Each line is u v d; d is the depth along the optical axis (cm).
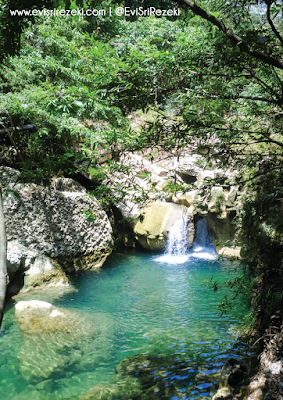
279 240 439
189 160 1183
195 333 599
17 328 601
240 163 349
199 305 737
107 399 418
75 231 962
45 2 142
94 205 1019
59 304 742
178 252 1167
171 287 859
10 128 940
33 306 670
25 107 777
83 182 1188
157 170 1108
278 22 272
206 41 291
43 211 898
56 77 941
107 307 737
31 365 498
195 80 294
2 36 152
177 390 426
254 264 450
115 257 1130
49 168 288
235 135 328
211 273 962
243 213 840
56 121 782
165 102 300
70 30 1048
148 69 273
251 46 207
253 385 342
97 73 288
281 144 312
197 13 206
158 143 309
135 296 802
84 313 692
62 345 555
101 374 479
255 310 496
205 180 344
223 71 310
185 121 299
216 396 373
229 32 208
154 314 698
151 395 421
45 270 839
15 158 993
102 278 932
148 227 1180
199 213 1128
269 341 375
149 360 511
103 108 559
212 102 337
